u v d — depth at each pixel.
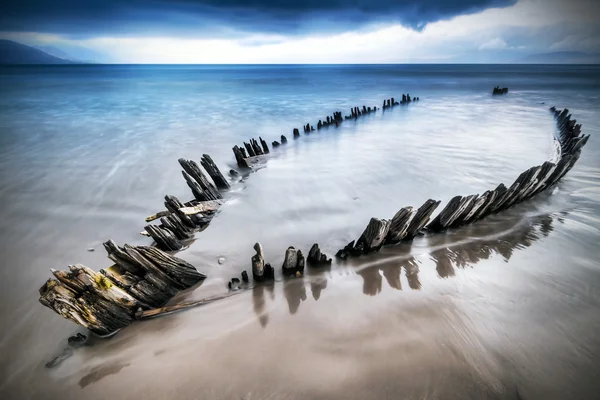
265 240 6.73
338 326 4.43
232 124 19.80
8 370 3.93
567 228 6.90
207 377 3.75
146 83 52.25
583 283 5.22
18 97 32.31
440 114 23.14
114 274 4.37
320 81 57.38
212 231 7.08
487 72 86.38
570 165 9.01
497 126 18.27
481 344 4.11
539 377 3.69
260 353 4.04
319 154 13.20
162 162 11.97
